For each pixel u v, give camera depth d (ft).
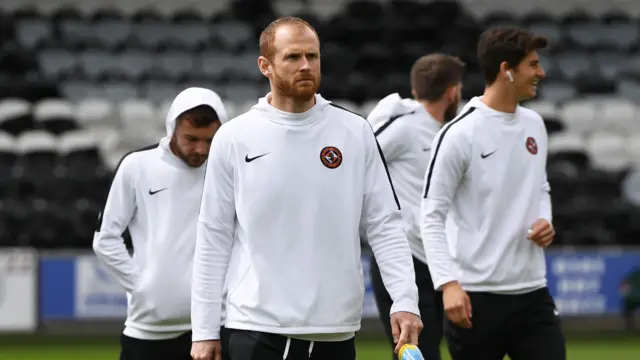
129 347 62.59
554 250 144.36
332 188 46.09
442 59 73.82
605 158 191.52
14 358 123.54
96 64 208.03
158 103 201.77
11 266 134.72
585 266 141.28
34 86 197.57
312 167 46.03
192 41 217.77
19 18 216.95
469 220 60.29
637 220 168.25
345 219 46.19
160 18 221.05
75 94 199.72
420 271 72.74
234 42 219.41
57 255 135.74
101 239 61.67
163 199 61.57
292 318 45.47
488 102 60.70
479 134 59.77
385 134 72.90
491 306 59.93
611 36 227.20
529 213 60.13
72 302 135.85
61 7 225.76
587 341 140.77
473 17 232.12
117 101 200.44
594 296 141.38
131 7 228.84
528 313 60.08
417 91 74.23
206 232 46.98
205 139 60.44
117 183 61.98
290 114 46.29
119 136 184.55
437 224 59.62
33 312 134.82
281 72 45.27
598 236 165.99
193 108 59.82
